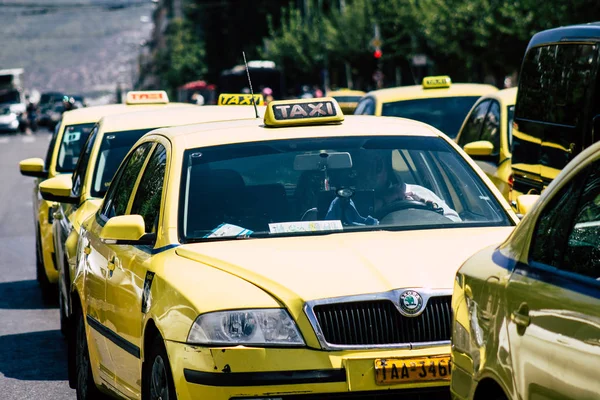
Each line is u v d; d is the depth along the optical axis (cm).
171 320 748
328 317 718
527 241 565
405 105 2281
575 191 543
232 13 13700
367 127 949
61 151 1822
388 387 711
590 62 1213
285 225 846
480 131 1778
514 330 548
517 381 543
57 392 1174
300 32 9981
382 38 7431
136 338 830
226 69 14388
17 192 3997
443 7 5469
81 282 1034
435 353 715
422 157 918
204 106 1611
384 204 877
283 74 10294
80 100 11681
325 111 958
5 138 9512
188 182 875
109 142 1480
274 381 706
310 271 746
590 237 520
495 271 580
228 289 735
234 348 710
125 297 860
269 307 720
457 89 2309
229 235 836
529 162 1361
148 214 898
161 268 800
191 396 719
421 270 744
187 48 17550
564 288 515
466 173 912
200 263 781
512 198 1418
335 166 895
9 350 1400
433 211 877
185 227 844
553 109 1293
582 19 3803
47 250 1714
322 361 709
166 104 1994
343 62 8650
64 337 1466
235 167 888
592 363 477
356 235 831
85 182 1426
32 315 1645
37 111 11400
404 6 6372
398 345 715
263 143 915
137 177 976
